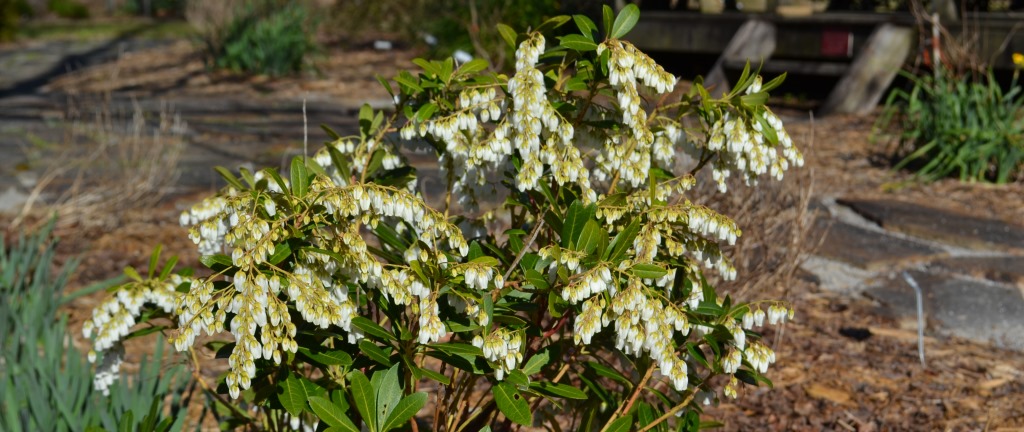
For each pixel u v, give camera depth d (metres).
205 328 1.83
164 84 12.66
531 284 2.10
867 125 8.84
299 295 1.84
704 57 12.05
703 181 3.81
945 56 8.20
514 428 2.78
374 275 1.96
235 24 13.70
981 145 6.89
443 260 2.02
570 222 2.06
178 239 5.76
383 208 1.98
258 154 8.16
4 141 8.55
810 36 10.45
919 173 6.96
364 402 1.97
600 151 2.39
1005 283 4.89
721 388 3.79
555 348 2.22
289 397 2.00
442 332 1.92
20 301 4.13
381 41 16.77
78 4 28.41
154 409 2.27
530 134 2.05
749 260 4.16
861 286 4.92
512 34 2.24
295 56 13.34
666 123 2.38
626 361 2.56
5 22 19.61
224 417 3.10
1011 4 10.55
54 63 15.44
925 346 4.21
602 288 1.94
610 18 2.12
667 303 2.14
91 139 8.50
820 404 3.69
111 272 5.19
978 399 3.73
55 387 3.02
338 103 11.05
